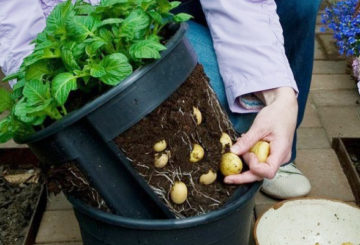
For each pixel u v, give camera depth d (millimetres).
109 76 937
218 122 1128
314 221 1388
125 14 1064
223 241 1069
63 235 1493
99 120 923
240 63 1158
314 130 1877
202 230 1014
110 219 990
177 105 1040
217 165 1087
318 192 1625
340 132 1867
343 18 2010
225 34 1196
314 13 1399
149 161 1000
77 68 966
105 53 1040
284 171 1604
